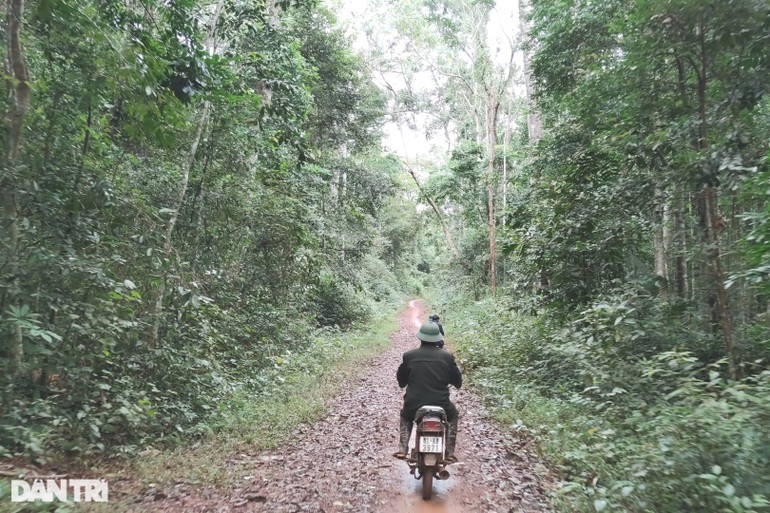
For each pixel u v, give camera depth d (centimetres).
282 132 1060
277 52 1102
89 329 576
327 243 1853
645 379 668
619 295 831
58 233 600
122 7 711
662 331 788
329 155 2153
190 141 974
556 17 1226
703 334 817
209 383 785
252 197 1130
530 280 1085
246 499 457
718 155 677
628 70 845
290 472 534
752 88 696
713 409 459
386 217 3819
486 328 1462
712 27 669
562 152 1359
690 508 375
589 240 966
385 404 886
